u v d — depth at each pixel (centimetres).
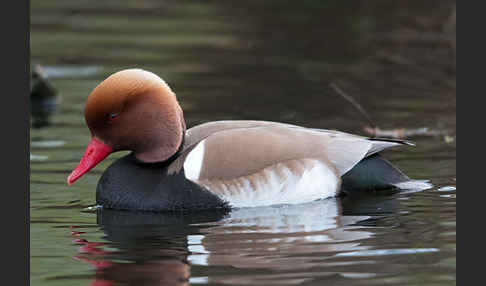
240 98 1728
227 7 2727
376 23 2452
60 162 1330
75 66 2011
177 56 2105
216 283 851
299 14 2589
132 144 1155
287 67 2002
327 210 1120
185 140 1190
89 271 895
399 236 999
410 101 1711
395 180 1202
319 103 1698
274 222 1070
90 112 1140
